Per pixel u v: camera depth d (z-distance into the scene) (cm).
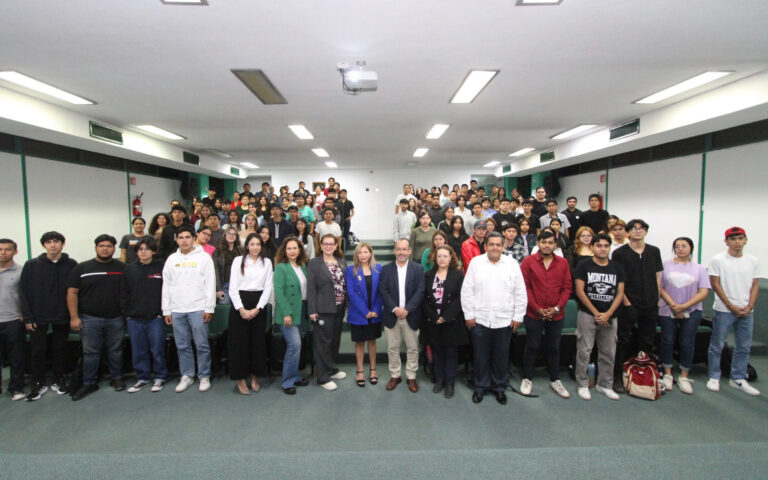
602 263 330
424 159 1070
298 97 459
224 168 1060
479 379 334
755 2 247
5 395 349
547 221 538
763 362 417
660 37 302
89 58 332
